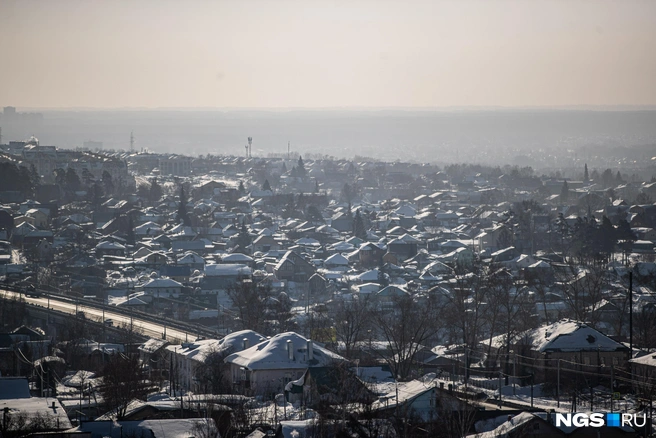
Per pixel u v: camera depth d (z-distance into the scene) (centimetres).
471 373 14262
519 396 12269
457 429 9438
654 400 11375
